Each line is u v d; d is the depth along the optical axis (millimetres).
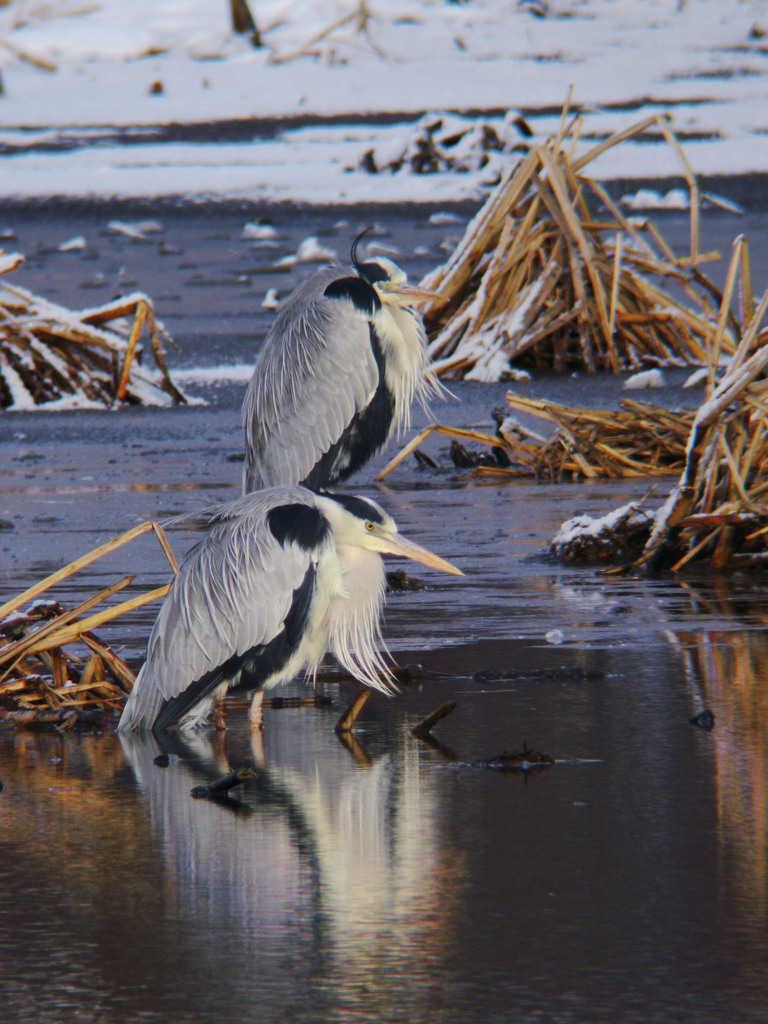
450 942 5438
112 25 78938
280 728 8625
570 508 15906
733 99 64375
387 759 7863
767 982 5070
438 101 65438
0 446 21453
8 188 53125
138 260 42500
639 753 7781
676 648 10203
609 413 18344
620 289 25328
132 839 6652
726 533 12922
